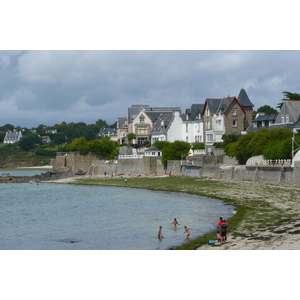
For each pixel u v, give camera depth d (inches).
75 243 1798.7
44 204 3174.2
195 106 5876.0
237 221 2017.7
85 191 4065.0
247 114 5285.4
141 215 2434.8
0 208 2989.7
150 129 7091.5
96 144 6555.1
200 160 4485.7
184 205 2733.8
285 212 2171.5
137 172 5246.1
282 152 3376.0
